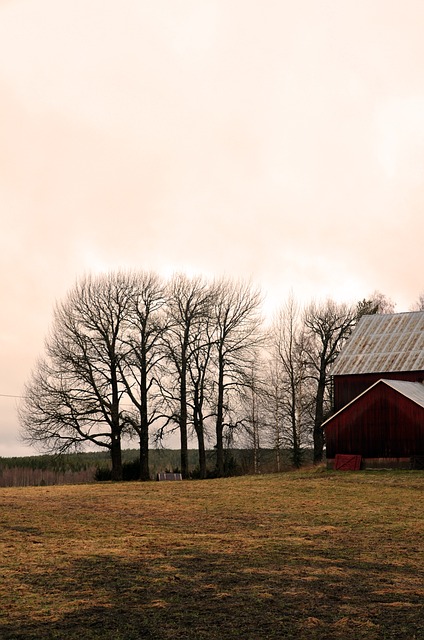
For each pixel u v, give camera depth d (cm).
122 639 1587
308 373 8219
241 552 2509
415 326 6575
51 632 1630
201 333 7000
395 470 5491
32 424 6331
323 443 7969
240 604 1847
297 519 3353
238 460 8269
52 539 2758
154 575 2150
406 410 5584
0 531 2936
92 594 1936
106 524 3156
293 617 1742
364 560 2395
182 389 6894
